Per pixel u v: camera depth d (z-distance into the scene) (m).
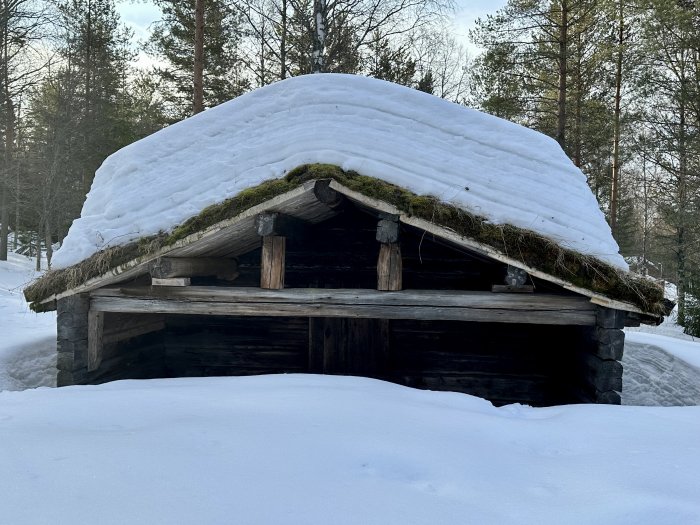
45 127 25.34
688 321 15.30
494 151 4.95
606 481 2.24
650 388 7.82
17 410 3.12
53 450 2.29
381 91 5.09
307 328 6.89
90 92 23.27
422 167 4.74
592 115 17.94
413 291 4.85
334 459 2.27
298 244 6.86
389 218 4.65
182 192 4.93
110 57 23.89
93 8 23.44
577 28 16.86
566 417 3.43
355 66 15.12
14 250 30.25
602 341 4.58
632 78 17.17
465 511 1.89
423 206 4.39
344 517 1.77
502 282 5.30
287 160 4.70
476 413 3.35
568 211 4.65
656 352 8.77
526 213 4.50
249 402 3.26
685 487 2.18
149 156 5.27
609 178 19.06
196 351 7.04
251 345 6.96
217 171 4.94
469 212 4.41
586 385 5.02
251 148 4.92
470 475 2.23
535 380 6.29
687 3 16.81
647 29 16.36
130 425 2.75
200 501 1.82
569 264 4.31
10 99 21.98
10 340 7.81
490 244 4.33
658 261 23.59
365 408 3.13
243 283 6.88
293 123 5.00
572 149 18.34
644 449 2.71
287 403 3.22
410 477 2.16
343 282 6.80
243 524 1.67
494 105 16.36
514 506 1.96
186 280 5.07
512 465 2.42
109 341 5.73
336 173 4.47
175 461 2.17
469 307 4.77
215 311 5.13
